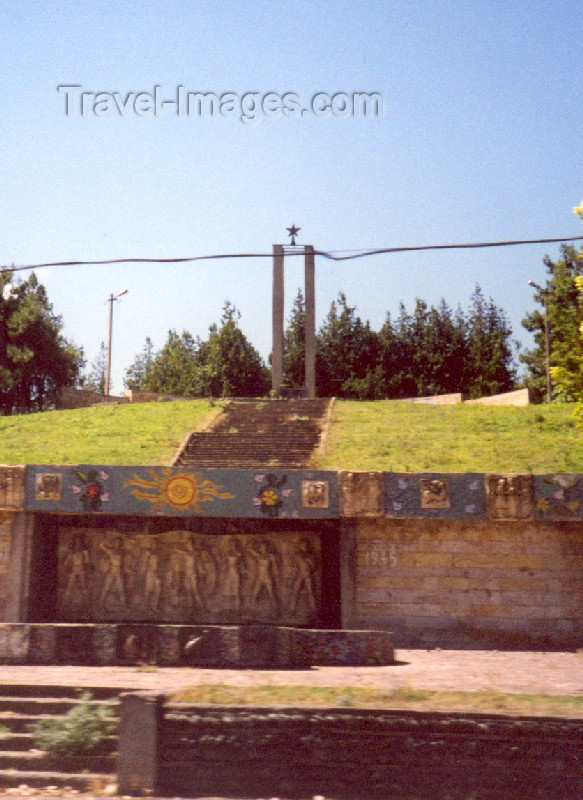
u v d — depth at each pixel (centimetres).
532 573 2178
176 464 2714
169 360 7606
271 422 3297
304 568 2322
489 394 6331
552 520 2170
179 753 1138
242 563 2352
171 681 1355
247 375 6750
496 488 2188
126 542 2384
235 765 1131
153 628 1587
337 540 2327
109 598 2370
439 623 2177
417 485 2214
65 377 5731
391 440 2922
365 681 1391
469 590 2186
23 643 1595
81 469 2327
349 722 1134
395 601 2202
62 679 1363
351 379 6481
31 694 1298
